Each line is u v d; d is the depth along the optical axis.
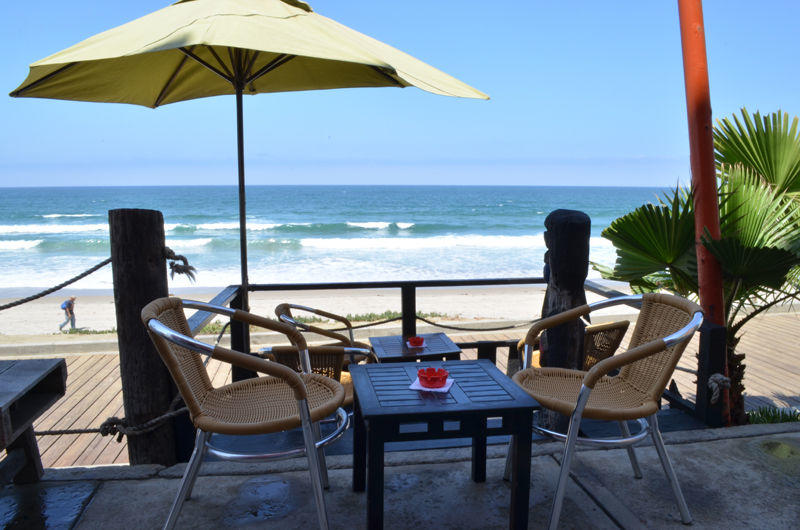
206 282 19.39
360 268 21.81
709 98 3.15
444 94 2.56
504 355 7.71
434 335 4.36
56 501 2.35
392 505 2.32
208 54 3.61
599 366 1.94
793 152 3.68
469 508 2.31
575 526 2.20
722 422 3.05
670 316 2.31
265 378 2.38
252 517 2.24
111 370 7.47
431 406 1.84
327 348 2.93
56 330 12.59
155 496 2.39
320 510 1.93
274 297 15.61
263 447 2.84
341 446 2.88
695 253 3.40
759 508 2.31
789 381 6.62
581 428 3.05
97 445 5.28
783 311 9.92
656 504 2.34
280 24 2.47
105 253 27.27
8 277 20.56
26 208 59.44
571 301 2.96
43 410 2.24
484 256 24.62
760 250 2.93
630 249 3.54
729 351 3.56
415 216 48.38
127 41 2.34
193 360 2.25
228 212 54.12
